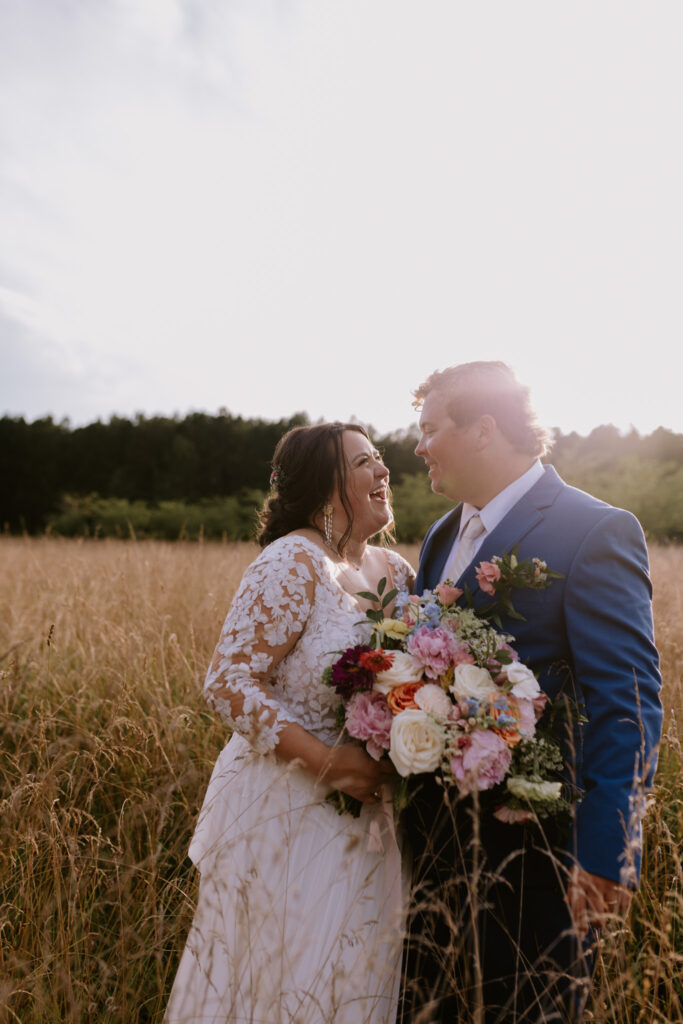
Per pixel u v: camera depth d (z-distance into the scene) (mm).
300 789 1707
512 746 1434
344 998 1577
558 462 17891
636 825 1384
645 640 1577
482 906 1494
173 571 5863
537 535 1760
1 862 2166
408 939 1729
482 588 1688
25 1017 1718
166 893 2211
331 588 1837
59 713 3281
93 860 2168
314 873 1662
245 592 1782
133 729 2916
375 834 1737
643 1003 1521
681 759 2395
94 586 5199
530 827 1593
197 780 2725
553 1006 1512
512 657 1595
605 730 1496
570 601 1641
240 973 1560
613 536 1658
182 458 27719
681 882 1850
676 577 5488
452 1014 1651
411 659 1593
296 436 2049
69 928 1926
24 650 3703
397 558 2336
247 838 1616
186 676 3539
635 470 15617
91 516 21844
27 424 31391
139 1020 1860
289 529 2064
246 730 1690
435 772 1601
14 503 30484
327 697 1760
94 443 30594
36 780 2559
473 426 1901
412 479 19141
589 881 1400
